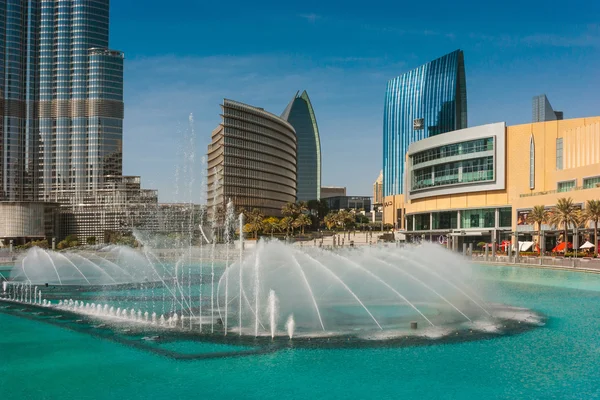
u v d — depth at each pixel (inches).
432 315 1501.0
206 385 940.0
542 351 1139.9
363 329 1330.0
